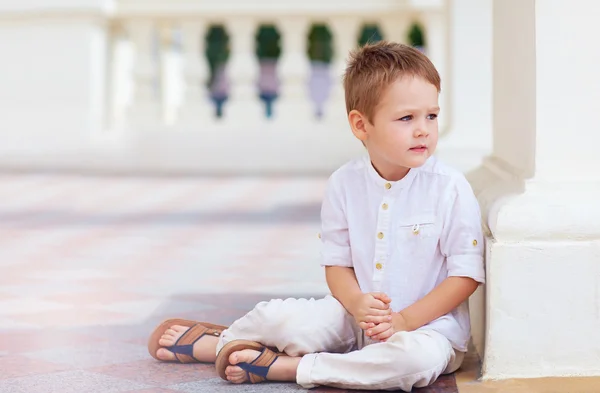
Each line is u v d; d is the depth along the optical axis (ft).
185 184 32.48
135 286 14.49
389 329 8.71
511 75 10.39
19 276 15.57
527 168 9.51
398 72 8.74
